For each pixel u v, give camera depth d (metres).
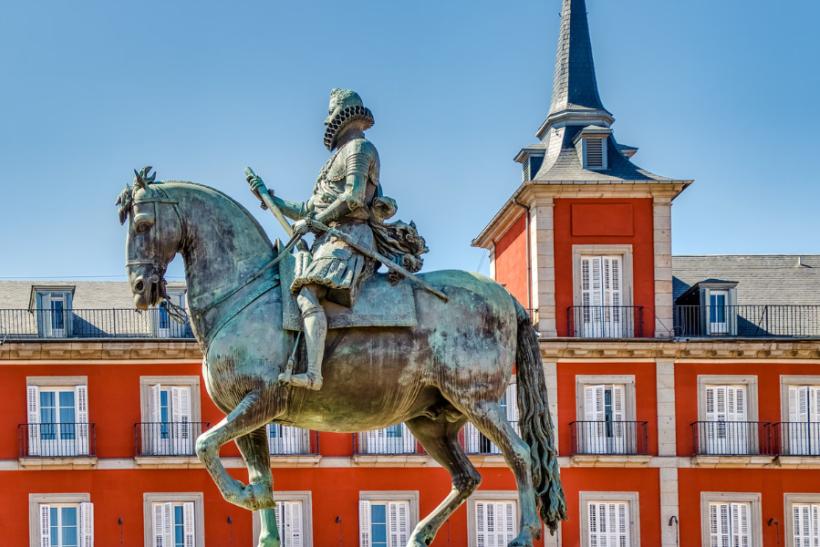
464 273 13.43
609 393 48.44
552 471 13.39
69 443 47.84
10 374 47.94
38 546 47.31
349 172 13.13
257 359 12.74
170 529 47.69
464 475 13.73
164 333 49.25
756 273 53.81
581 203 49.22
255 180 13.89
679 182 48.81
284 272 13.07
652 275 49.09
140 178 13.00
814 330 50.72
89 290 52.41
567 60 54.53
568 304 48.94
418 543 13.55
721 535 48.00
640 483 47.97
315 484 48.06
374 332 12.94
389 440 48.44
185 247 13.15
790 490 48.06
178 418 48.16
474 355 13.07
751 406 48.50
